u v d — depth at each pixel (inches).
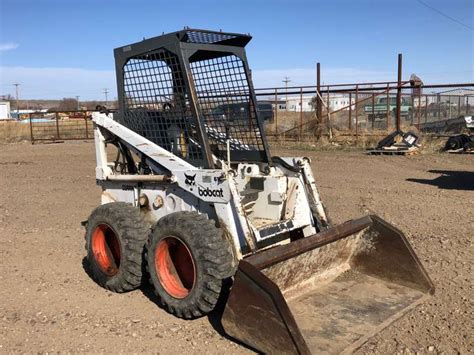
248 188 215.5
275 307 149.7
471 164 607.2
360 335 165.3
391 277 202.8
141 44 206.4
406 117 1013.2
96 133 228.5
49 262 257.6
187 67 192.7
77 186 480.1
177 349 167.8
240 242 183.6
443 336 173.3
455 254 256.2
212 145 220.8
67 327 185.2
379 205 375.6
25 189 465.7
